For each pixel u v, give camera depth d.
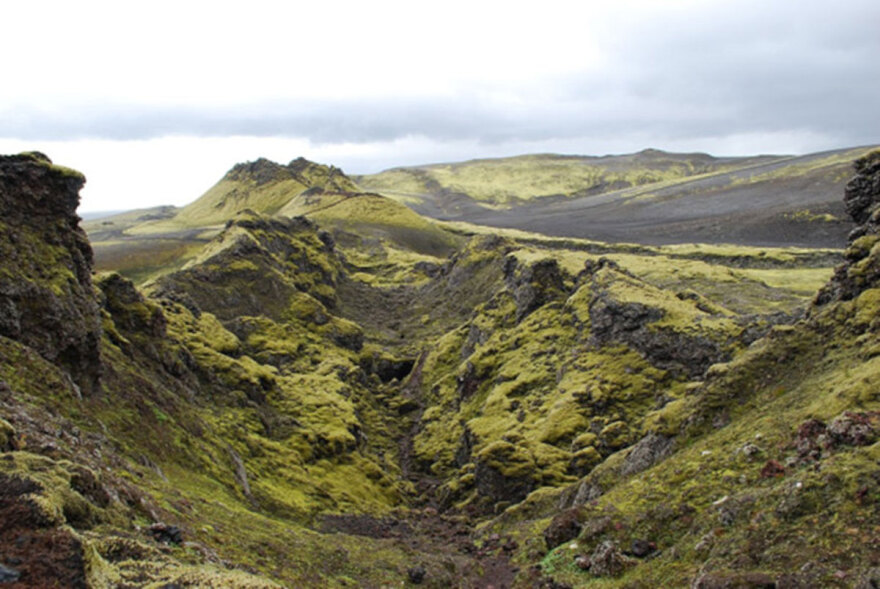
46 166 57.38
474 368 134.25
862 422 32.03
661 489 40.41
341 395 128.38
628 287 120.00
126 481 31.23
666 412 52.19
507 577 42.53
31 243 52.75
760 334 93.12
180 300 136.62
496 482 82.06
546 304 145.50
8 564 15.57
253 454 76.56
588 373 105.81
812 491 28.42
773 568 25.64
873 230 53.47
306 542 40.94
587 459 81.75
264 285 180.25
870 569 22.03
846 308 47.22
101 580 16.91
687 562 30.98
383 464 109.81
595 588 33.31
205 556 24.94
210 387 94.06
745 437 40.28
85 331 51.66
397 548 48.47
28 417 30.94
